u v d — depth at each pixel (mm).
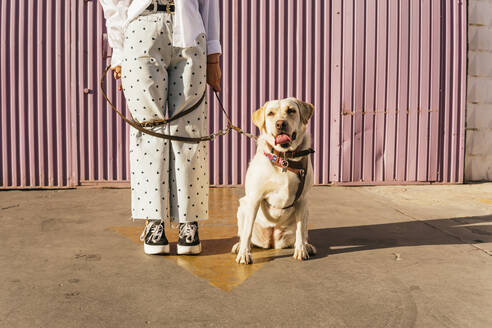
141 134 2539
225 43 5121
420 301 1968
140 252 2656
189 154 2555
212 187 5188
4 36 4871
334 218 3658
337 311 1854
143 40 2430
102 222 3404
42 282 2135
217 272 2332
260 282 2189
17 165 4980
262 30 5141
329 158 5289
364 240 2996
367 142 5312
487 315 1830
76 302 1910
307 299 1978
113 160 5047
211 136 2668
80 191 4848
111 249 2707
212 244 2881
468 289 2117
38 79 4930
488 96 5699
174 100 2545
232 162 5211
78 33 4941
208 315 1802
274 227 2777
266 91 5207
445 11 5328
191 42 2477
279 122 2422
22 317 1756
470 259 2584
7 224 3303
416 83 5320
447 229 3299
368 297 2008
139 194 2543
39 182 5012
